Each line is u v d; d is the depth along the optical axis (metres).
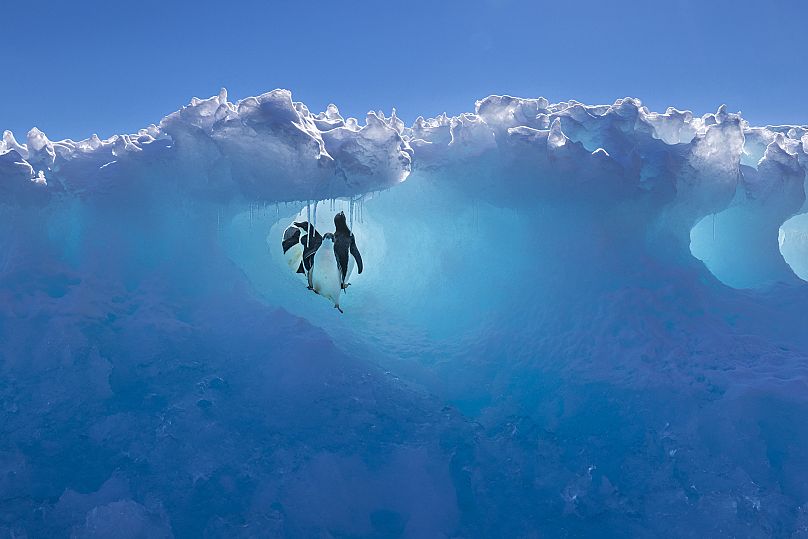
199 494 4.84
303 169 6.48
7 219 6.80
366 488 5.17
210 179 6.85
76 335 5.96
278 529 4.62
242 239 7.48
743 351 6.75
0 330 5.98
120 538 4.40
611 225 7.64
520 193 7.48
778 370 6.45
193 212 7.11
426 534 4.86
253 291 7.00
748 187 8.43
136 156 6.88
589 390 6.38
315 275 6.48
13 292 6.25
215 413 5.52
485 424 6.23
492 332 7.29
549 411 6.35
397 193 7.69
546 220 7.68
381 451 5.48
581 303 7.18
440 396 6.61
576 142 7.33
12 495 4.69
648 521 5.12
